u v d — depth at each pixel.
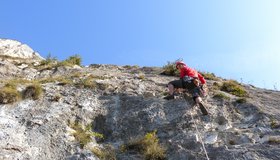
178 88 11.36
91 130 10.36
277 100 11.99
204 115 10.43
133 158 9.15
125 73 15.33
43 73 15.90
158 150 9.19
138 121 10.54
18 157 8.72
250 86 14.21
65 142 9.52
